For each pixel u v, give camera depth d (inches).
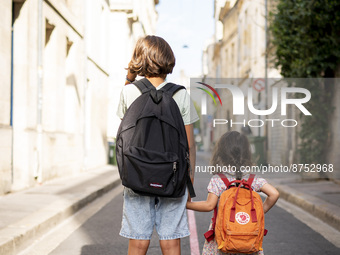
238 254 112.7
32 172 407.8
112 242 219.3
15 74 394.6
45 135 442.9
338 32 427.5
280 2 464.1
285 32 463.5
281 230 248.2
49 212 265.0
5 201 310.0
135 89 108.0
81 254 196.1
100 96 766.5
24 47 396.5
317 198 329.1
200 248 205.5
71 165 554.6
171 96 106.3
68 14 541.3
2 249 180.2
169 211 107.0
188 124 109.7
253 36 937.5
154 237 230.5
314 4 421.1
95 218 288.5
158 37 111.9
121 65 958.4
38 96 428.1
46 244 214.5
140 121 101.0
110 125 917.2
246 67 1019.3
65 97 578.2
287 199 367.6
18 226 220.7
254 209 109.7
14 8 397.1
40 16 429.1
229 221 109.3
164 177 97.0
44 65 495.5
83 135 623.2
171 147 99.6
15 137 392.8
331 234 239.1
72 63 583.2
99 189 402.9
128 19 1018.7
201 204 115.9
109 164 837.8
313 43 441.7
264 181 117.6
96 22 738.2
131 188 98.9
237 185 115.0
